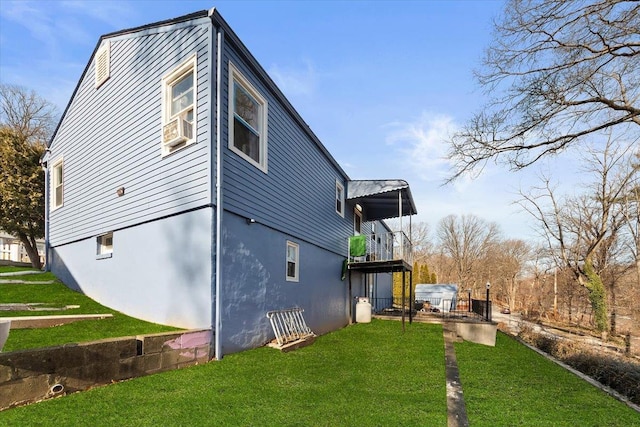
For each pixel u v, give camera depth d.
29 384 3.64
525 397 5.05
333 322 11.46
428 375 5.88
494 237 46.50
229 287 6.16
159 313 6.51
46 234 11.36
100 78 8.71
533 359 7.90
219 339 5.80
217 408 3.93
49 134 22.78
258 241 7.24
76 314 6.71
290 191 8.97
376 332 10.28
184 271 6.16
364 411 4.14
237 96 6.95
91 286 8.52
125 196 7.60
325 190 11.52
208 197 5.84
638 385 6.72
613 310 16.47
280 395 4.47
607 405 4.86
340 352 7.29
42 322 5.74
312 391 4.70
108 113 8.37
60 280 9.98
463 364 6.91
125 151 7.71
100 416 3.51
